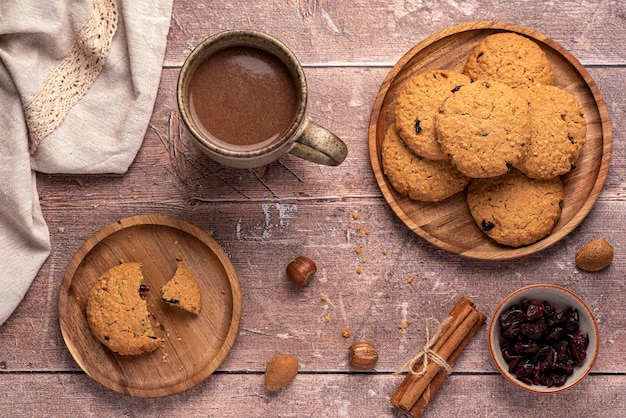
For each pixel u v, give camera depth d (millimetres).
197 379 857
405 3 888
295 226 885
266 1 890
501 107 817
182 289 856
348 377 880
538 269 880
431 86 840
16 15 840
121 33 872
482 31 871
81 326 869
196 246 874
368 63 887
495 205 846
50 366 878
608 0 887
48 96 855
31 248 873
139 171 885
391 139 854
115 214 884
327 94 886
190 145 886
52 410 877
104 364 869
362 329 882
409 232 883
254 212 885
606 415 875
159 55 875
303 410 880
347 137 883
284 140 780
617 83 886
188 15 888
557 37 889
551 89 843
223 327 873
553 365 838
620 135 883
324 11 888
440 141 823
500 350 851
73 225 883
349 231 884
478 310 879
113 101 873
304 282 866
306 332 882
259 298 883
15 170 852
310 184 885
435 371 855
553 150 831
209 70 792
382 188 857
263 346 880
